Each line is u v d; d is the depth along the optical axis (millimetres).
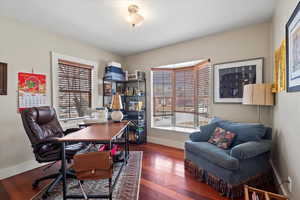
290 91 1426
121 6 2025
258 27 2520
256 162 1919
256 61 2529
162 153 3160
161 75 3969
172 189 1928
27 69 2465
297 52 1245
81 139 1561
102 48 3734
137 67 4160
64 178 1658
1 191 1899
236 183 1745
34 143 1812
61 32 2803
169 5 2008
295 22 1279
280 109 1857
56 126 2328
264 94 2162
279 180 1875
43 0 1872
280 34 1831
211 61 3008
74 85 3191
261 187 1965
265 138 2121
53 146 2041
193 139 2492
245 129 2150
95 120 2695
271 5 2033
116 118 2680
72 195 1635
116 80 3818
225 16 2301
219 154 1876
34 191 1894
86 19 2354
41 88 2637
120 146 3463
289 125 1518
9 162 2254
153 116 4004
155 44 3490
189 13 2205
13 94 2305
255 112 2572
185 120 3756
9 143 2256
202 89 3348
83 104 3361
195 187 1973
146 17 2311
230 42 2781
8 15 2197
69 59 3059
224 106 2881
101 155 1497
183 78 3775
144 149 3418
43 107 2201
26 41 2457
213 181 1948
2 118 2193
